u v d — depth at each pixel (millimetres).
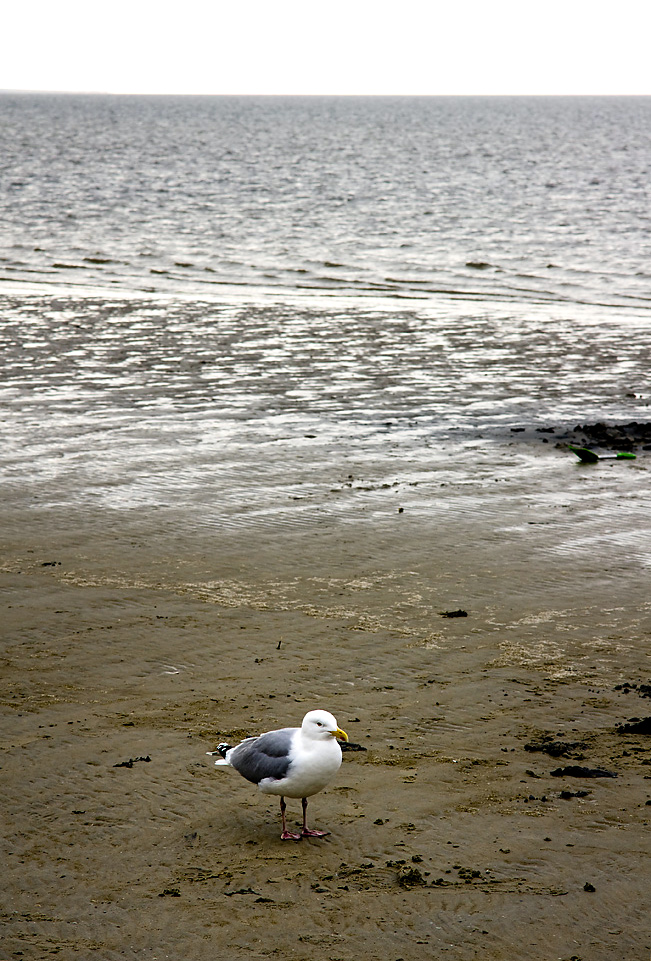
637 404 23656
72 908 7039
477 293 39094
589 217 62906
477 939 6660
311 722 7668
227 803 8500
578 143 158125
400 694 10688
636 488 17828
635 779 8828
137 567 14273
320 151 133500
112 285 40312
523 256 47781
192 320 32875
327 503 16922
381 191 79438
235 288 39781
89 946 6613
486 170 103125
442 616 12797
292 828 8102
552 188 83438
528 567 14344
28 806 8438
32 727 9898
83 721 10023
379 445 20344
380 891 7191
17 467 18609
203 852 7746
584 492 17625
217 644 11945
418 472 18672
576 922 6840
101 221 59625
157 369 26422
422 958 6469
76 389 24344
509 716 10180
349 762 9227
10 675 11117
